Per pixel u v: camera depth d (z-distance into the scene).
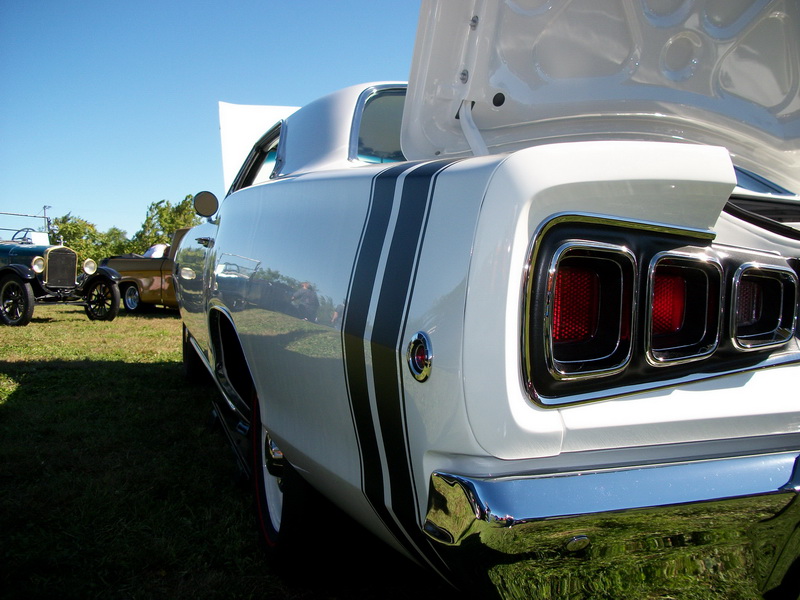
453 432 0.99
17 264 10.16
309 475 1.56
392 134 2.20
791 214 1.65
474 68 1.63
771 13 1.62
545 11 1.58
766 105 1.83
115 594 1.90
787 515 1.12
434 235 1.07
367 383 1.16
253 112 4.09
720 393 1.13
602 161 1.01
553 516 0.95
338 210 1.39
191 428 3.51
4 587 1.91
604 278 1.06
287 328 1.46
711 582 1.23
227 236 2.11
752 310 1.21
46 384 4.69
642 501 1.00
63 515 2.39
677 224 1.08
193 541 2.22
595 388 1.03
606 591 1.12
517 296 0.98
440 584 1.96
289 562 1.87
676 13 1.60
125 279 11.79
